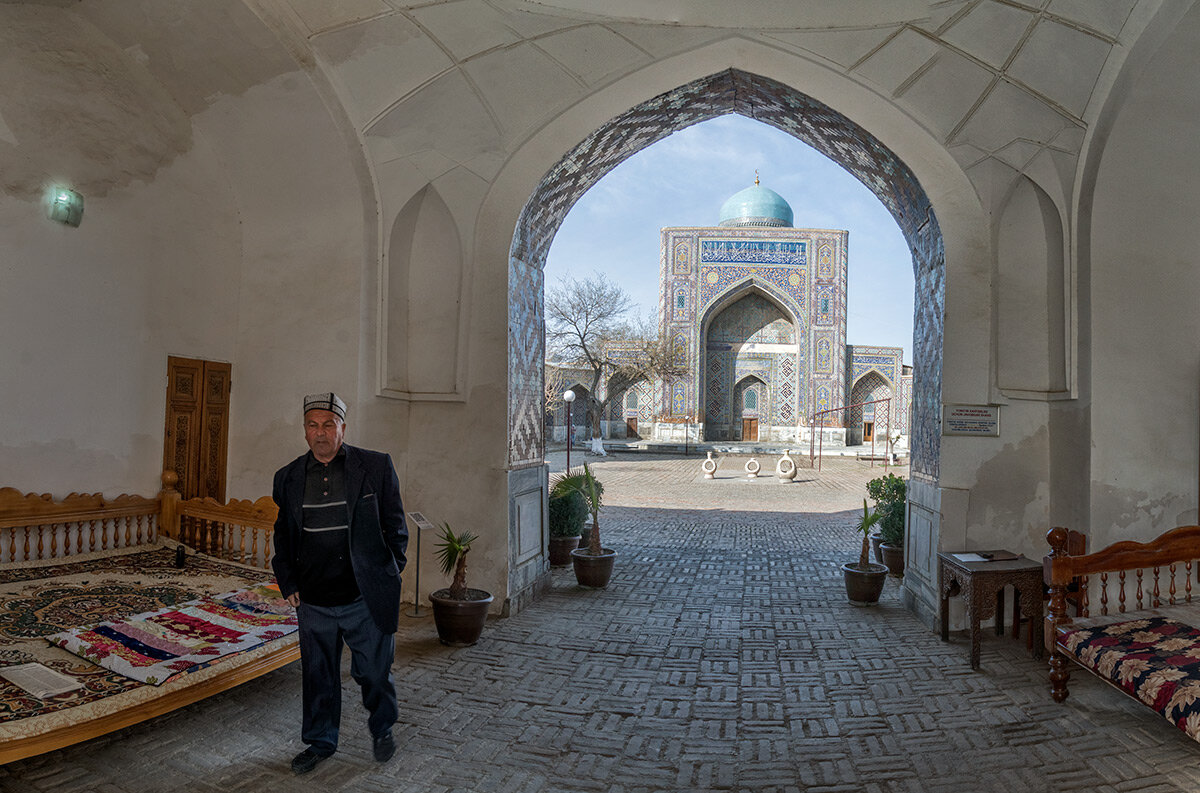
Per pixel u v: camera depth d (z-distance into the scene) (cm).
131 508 484
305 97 452
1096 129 425
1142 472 435
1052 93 429
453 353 524
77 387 454
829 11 448
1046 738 319
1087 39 404
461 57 458
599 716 341
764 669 406
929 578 502
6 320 419
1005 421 482
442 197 507
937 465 491
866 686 382
